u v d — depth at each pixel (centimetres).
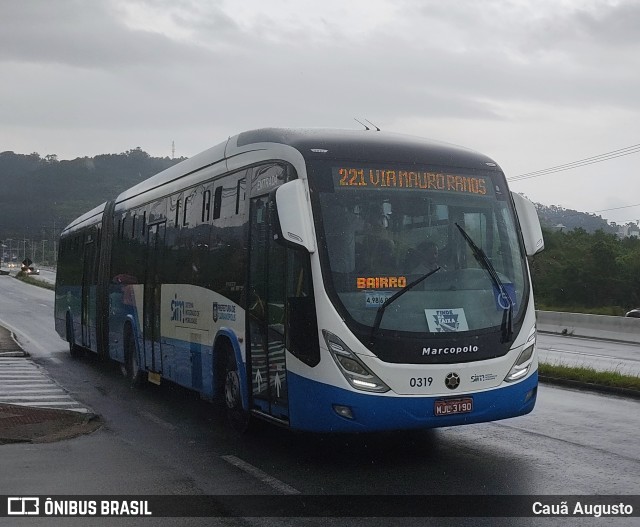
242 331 938
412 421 770
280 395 845
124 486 759
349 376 767
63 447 942
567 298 4738
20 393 1416
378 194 833
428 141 918
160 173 1379
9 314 4122
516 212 909
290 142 866
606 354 2130
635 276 4666
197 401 1312
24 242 19412
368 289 792
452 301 809
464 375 788
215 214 1050
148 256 1362
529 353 841
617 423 1048
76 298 2031
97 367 1862
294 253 823
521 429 1008
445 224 847
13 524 645
